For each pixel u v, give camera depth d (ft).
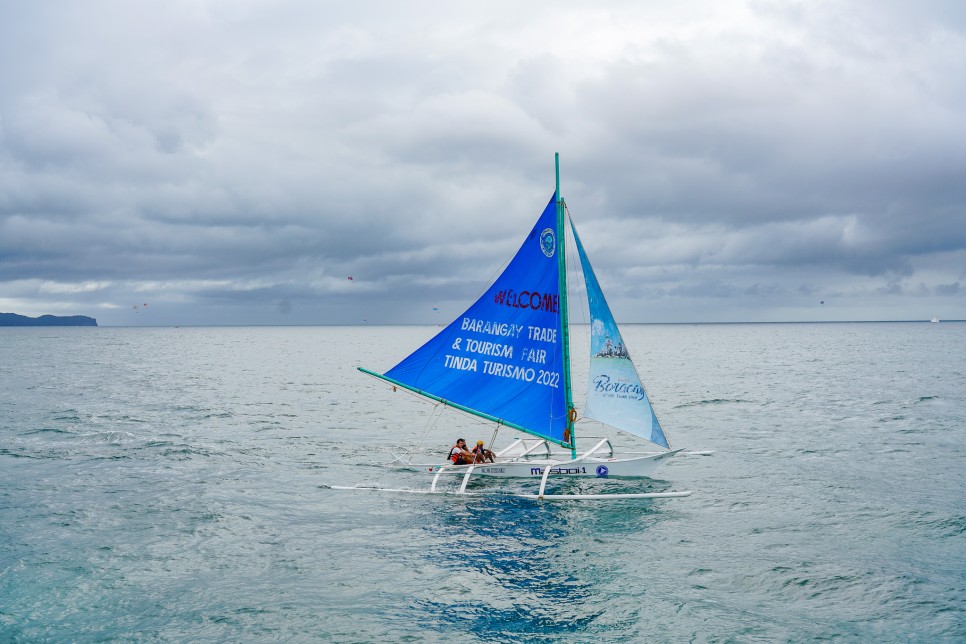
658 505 78.54
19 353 475.31
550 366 84.99
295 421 149.07
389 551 63.93
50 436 124.26
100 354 469.16
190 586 55.72
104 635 47.44
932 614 50.16
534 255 84.33
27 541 65.67
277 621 49.73
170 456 107.24
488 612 51.31
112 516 73.97
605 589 55.26
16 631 47.91
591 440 127.85
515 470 89.81
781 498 81.20
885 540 65.98
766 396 191.72
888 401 175.63
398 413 165.07
